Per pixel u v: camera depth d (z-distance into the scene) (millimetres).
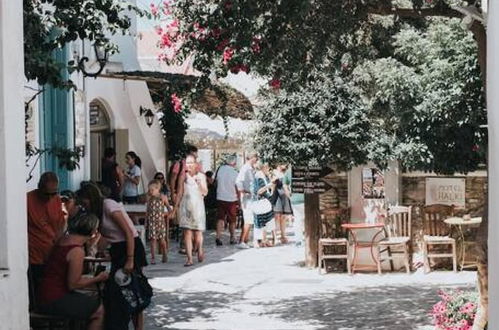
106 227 10242
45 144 15500
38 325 9773
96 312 9805
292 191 17844
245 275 17219
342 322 12578
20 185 6801
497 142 5926
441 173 15898
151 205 18797
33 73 9234
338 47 12414
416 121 15148
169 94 12836
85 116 18391
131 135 23359
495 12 5906
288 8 10875
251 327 12234
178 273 17422
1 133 6539
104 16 9969
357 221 17922
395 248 17766
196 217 18453
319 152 16844
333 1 11391
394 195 17797
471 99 14414
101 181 20406
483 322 9742
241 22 11242
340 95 16828
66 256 9586
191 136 30484
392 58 15469
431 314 12648
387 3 11336
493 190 6035
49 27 9719
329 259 18062
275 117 17016
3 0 6520
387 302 14172
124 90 22688
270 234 23625
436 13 11031
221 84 19016
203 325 12383
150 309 13680
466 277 16812
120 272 10164
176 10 11859
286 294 15117
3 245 6559
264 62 11664
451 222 16953
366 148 16766
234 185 22109
